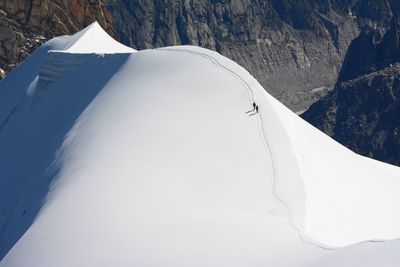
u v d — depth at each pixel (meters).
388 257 42.72
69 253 51.88
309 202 58.50
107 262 49.97
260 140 65.44
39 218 58.41
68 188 61.06
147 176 60.81
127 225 54.12
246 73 75.12
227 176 60.75
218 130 66.75
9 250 60.28
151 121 68.94
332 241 55.06
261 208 56.81
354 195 67.25
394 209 69.56
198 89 73.25
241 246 50.19
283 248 49.19
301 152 66.25
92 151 66.69
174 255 49.69
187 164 62.41
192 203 57.34
